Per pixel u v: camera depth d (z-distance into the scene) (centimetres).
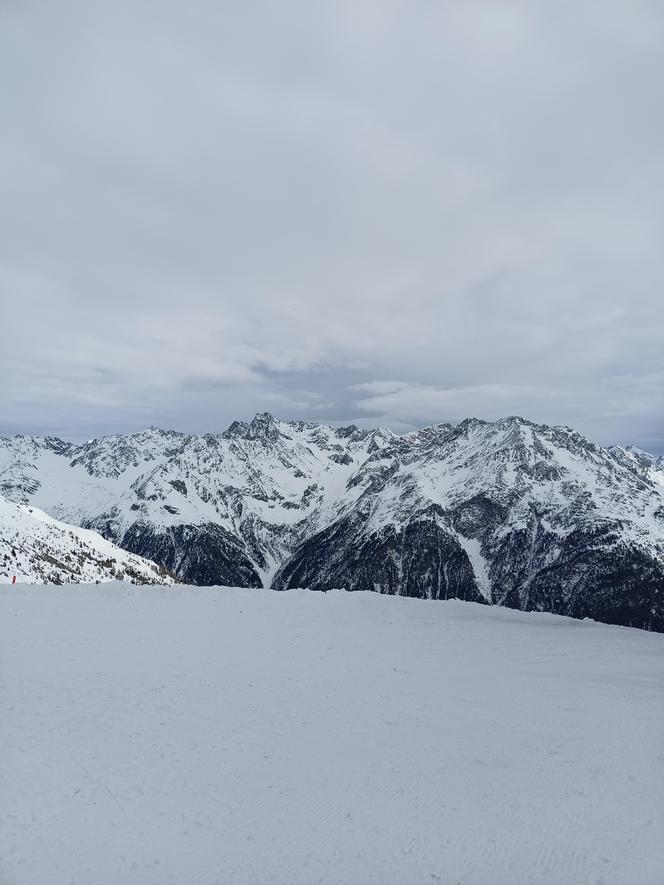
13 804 1145
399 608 3825
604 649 2812
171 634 2759
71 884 912
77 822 1090
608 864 934
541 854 967
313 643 2717
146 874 940
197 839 1036
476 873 922
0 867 950
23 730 1498
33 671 2020
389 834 1039
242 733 1524
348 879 918
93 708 1683
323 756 1382
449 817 1092
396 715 1683
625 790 1198
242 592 3928
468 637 3036
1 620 2803
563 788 1209
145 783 1240
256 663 2292
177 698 1803
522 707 1772
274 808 1140
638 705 1812
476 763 1341
